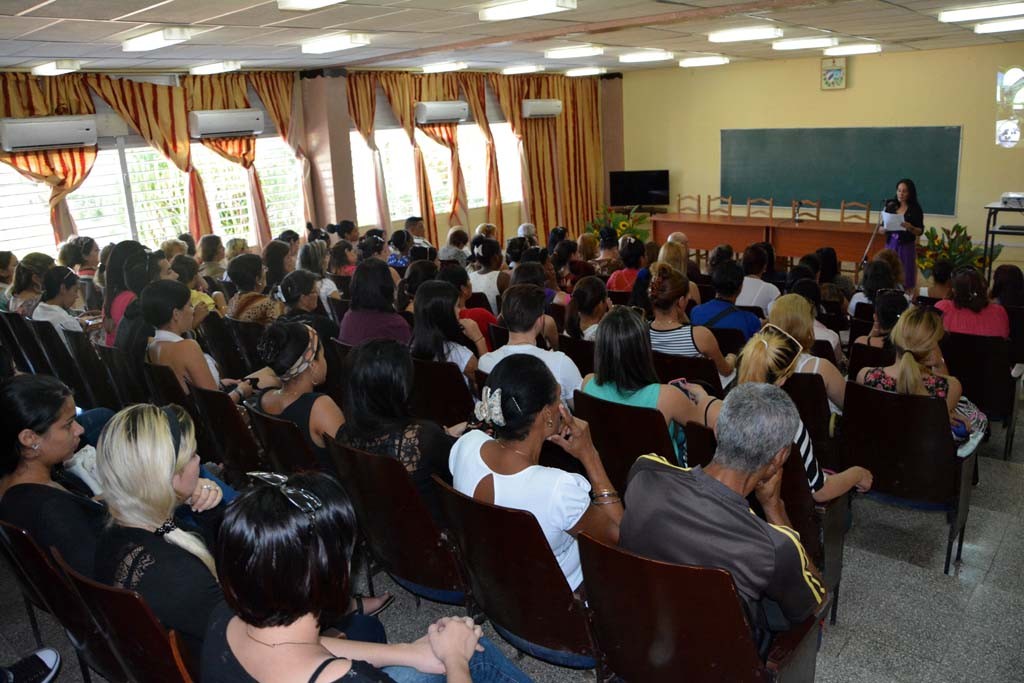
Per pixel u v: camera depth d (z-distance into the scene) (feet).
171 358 11.53
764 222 36.99
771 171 39.75
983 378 13.28
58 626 9.46
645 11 19.45
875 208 37.17
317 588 4.01
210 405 10.16
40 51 19.57
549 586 6.19
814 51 32.65
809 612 5.85
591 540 5.63
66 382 15.40
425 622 9.18
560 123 42.11
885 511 11.62
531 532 5.93
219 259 21.33
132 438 5.69
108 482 5.71
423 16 18.40
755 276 17.28
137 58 22.97
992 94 33.06
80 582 5.43
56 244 25.34
